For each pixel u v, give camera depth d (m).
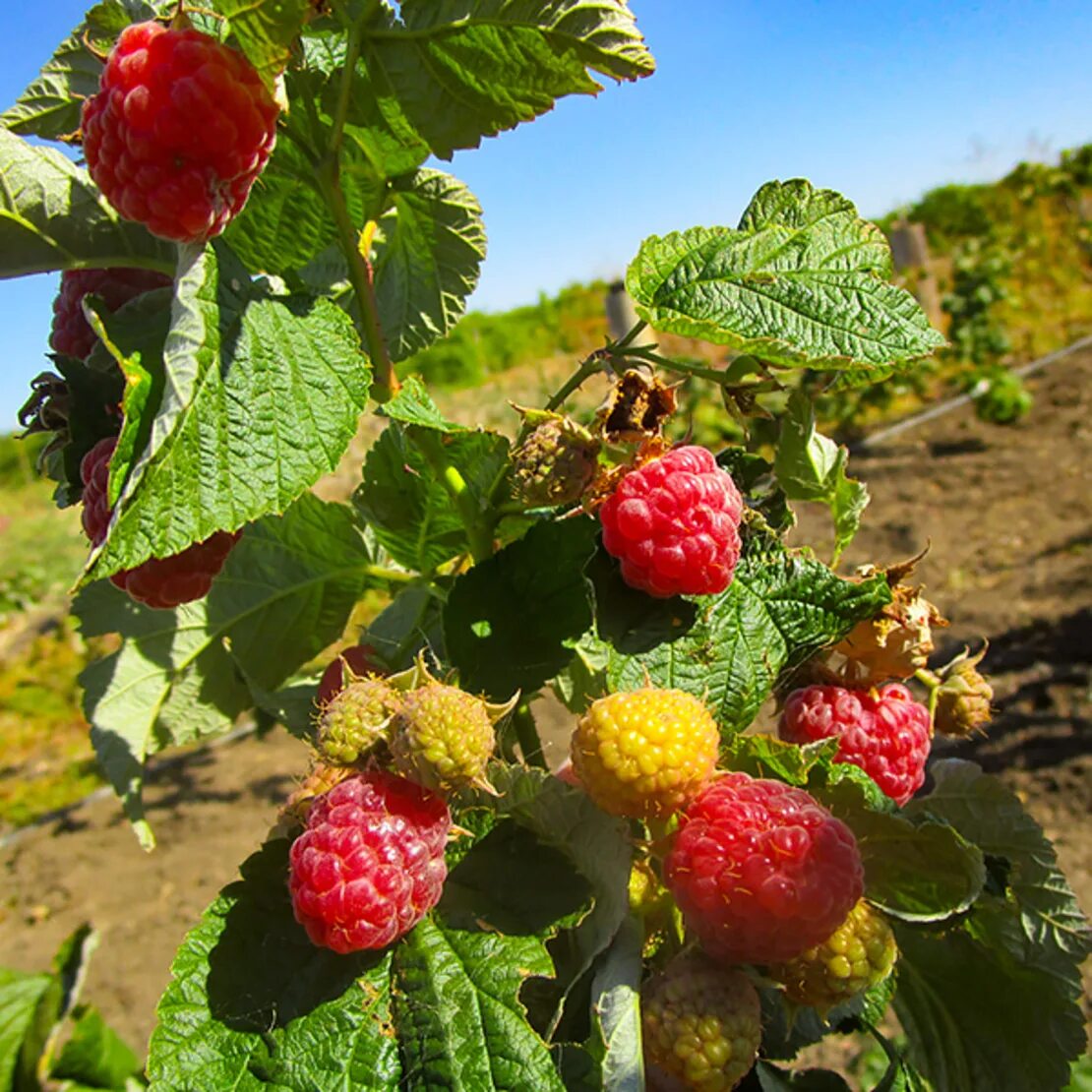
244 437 0.12
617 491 0.13
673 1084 0.12
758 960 0.12
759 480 0.17
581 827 0.13
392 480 0.17
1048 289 1.96
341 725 0.12
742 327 0.14
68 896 0.69
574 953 0.13
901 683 0.17
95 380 0.14
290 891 0.12
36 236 0.14
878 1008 0.16
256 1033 0.12
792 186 0.15
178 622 0.19
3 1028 0.21
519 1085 0.11
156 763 0.87
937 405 1.40
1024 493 1.04
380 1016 0.12
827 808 0.13
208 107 0.11
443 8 0.14
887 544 0.98
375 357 0.15
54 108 0.16
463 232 0.18
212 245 0.13
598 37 0.13
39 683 1.07
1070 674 0.68
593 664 0.15
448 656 0.15
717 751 0.13
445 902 0.13
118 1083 0.22
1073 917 0.16
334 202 0.15
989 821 0.17
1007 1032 0.16
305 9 0.11
